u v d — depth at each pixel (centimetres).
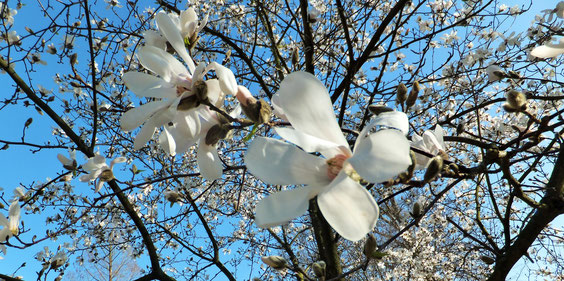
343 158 31
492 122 153
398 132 28
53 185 145
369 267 207
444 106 149
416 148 46
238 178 164
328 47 134
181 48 39
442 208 179
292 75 30
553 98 59
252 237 212
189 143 41
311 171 31
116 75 150
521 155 111
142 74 38
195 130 40
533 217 61
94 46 135
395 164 27
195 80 38
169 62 39
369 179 27
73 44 129
